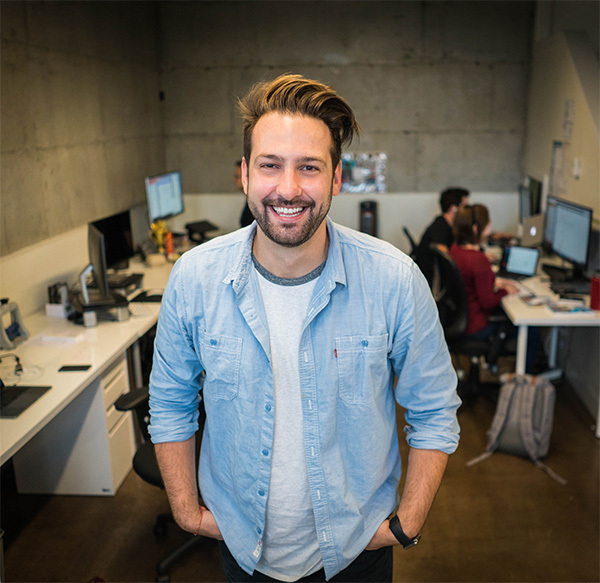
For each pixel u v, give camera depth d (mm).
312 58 6262
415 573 2473
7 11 3342
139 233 5578
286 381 1162
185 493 1290
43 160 3729
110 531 2758
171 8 6172
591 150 4254
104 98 4727
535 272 4352
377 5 6148
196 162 6480
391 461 1303
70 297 3510
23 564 2553
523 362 3520
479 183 6504
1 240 3283
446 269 3686
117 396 3076
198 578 2453
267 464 1188
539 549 2596
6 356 2918
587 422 3719
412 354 1183
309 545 1258
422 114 6367
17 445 2146
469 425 3686
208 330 1179
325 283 1131
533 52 5973
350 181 6527
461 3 6125
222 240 1190
